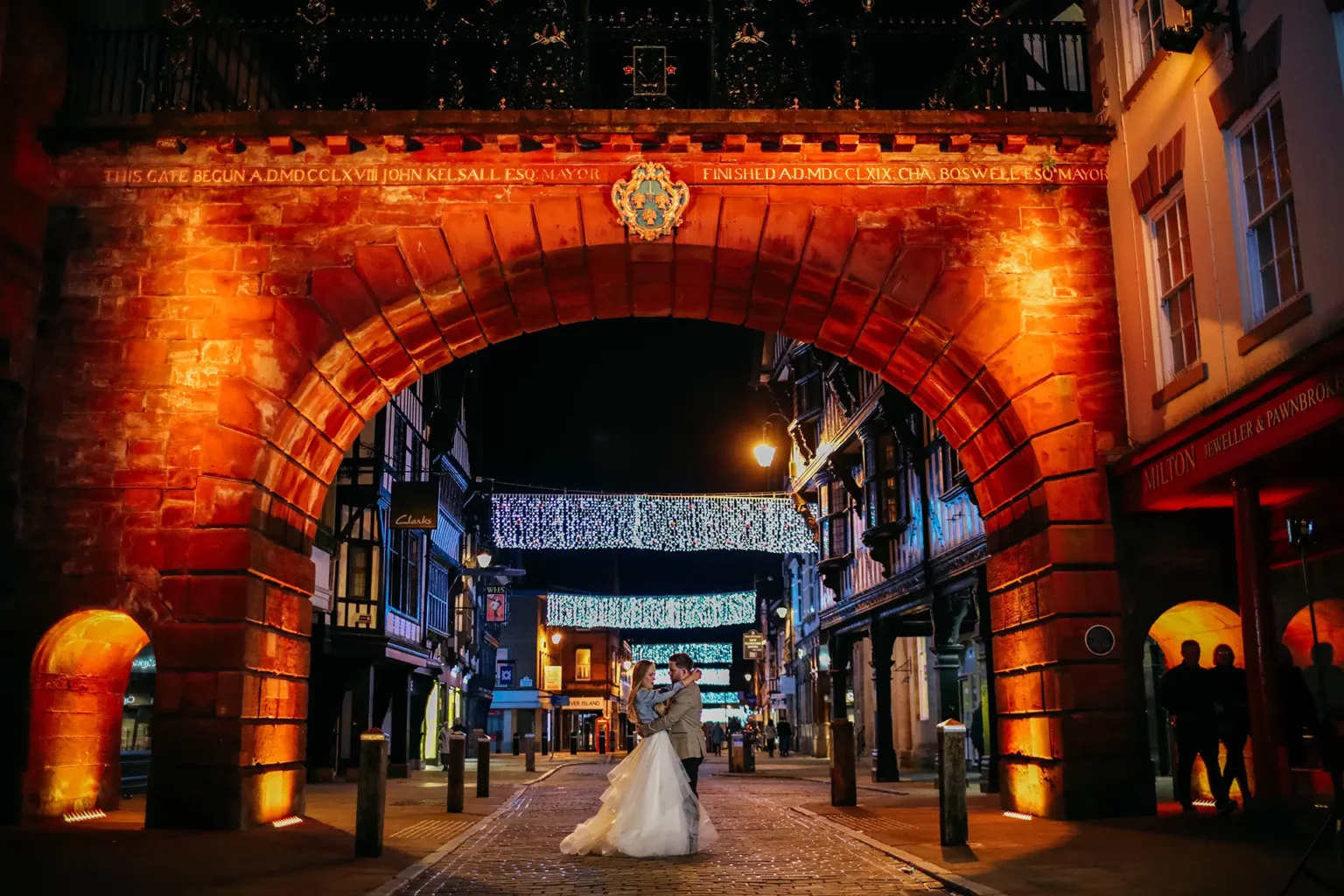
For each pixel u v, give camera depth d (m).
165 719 11.31
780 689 45.16
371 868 8.43
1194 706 11.16
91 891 7.27
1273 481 10.49
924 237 12.59
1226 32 10.22
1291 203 9.48
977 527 17.66
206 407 12.09
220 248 12.40
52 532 11.79
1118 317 12.54
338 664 22.86
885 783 19.97
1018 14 15.75
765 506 28.83
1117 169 12.60
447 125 12.30
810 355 28.45
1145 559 12.00
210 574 11.66
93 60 12.94
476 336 13.96
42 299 12.25
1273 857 8.25
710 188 12.53
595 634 59.91
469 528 37.66
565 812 14.25
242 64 16.31
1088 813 11.40
